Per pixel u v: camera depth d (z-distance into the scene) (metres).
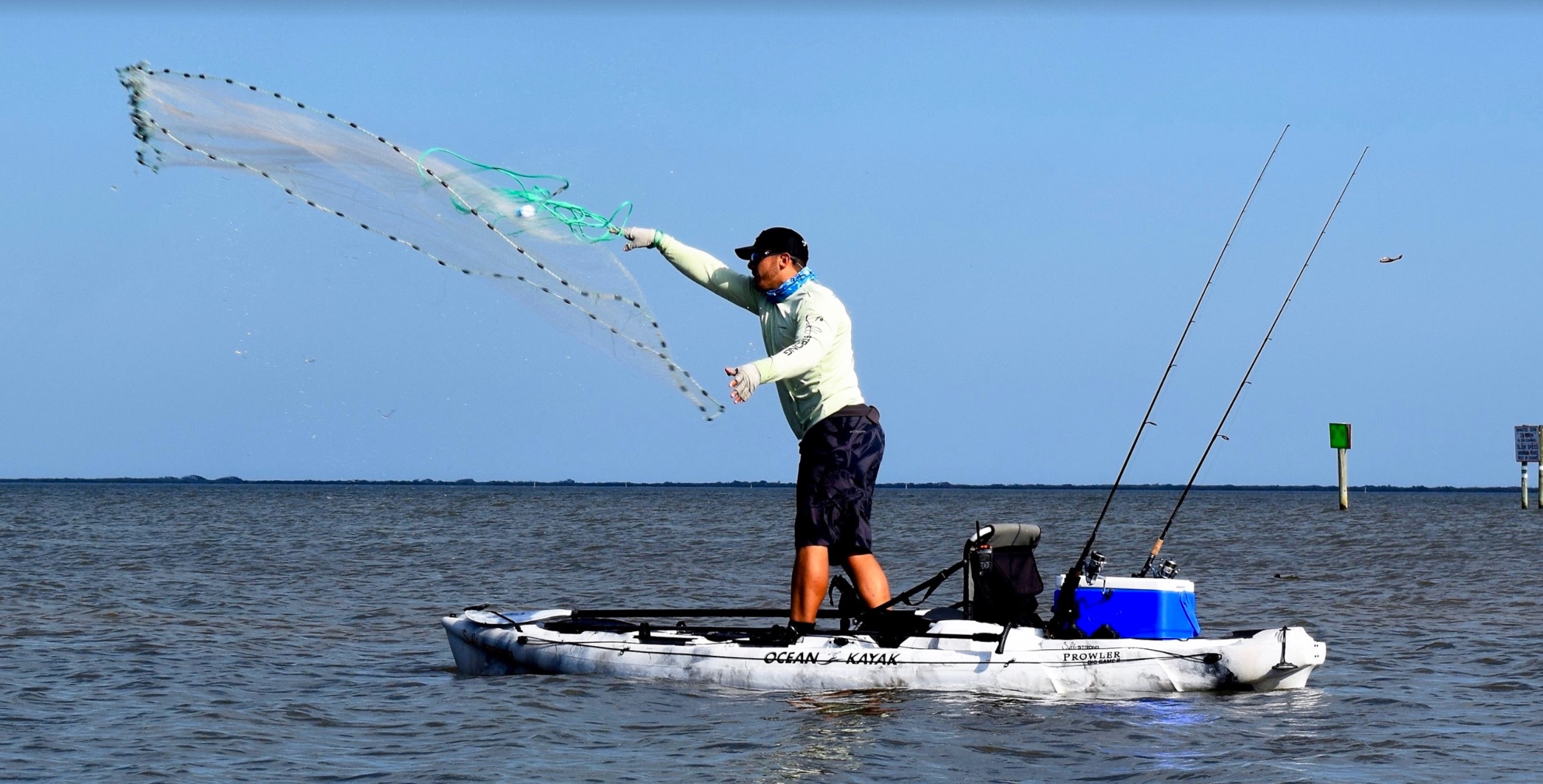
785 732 24.09
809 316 26.58
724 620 44.62
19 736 24.25
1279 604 50.03
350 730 24.84
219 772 21.56
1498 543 99.12
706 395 24.83
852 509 27.72
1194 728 24.53
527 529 131.00
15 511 178.12
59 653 34.91
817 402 27.39
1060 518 183.62
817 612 28.41
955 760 22.05
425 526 138.62
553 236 23.38
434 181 22.34
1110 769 21.52
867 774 21.16
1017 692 27.34
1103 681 27.31
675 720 25.17
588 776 21.08
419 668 32.75
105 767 21.95
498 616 32.00
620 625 31.06
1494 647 36.34
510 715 25.72
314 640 38.44
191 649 35.97
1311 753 22.72
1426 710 26.59
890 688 27.73
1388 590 56.06
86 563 73.69
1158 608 27.73
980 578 28.44
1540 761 22.31
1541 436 193.25
